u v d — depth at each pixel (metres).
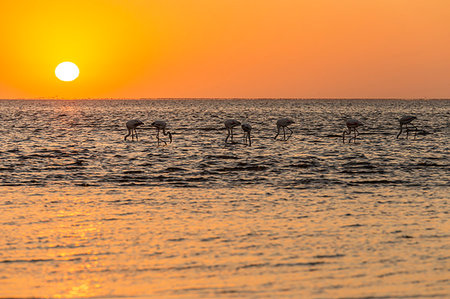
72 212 53.66
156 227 47.75
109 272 36.47
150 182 72.50
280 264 37.75
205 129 177.62
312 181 72.94
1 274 36.22
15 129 176.50
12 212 53.56
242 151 108.25
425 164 88.56
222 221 49.84
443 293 32.72
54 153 104.00
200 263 38.06
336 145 121.00
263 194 63.47
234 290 33.25
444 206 56.19
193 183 71.69
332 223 48.91
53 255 40.00
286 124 133.12
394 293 32.72
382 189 66.62
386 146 118.44
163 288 33.66
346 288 33.47
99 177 76.50
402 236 44.50
